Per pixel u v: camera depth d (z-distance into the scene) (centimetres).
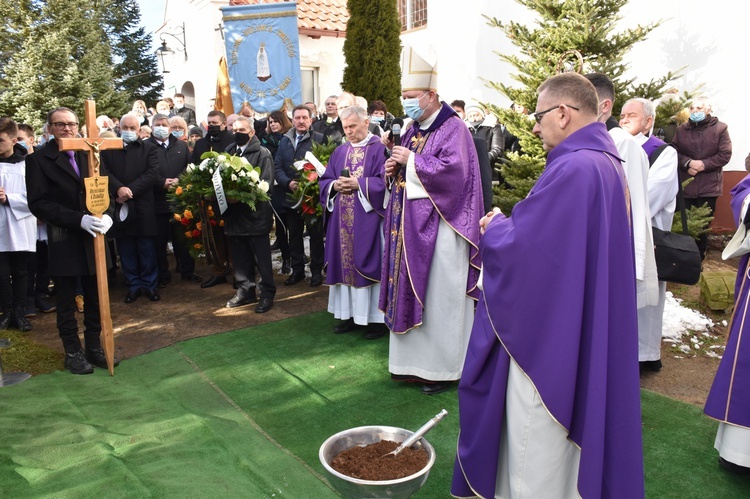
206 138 695
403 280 399
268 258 584
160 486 288
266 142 737
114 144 425
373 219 488
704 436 344
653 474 307
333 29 1266
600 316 209
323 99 1311
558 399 210
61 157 421
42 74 1661
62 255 425
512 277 218
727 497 288
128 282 632
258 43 953
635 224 354
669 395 398
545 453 218
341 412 379
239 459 319
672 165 413
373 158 507
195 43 1326
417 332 409
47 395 402
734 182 769
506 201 622
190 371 448
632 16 813
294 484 297
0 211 531
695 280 395
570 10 593
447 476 307
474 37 987
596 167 212
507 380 227
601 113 330
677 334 502
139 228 611
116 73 2467
